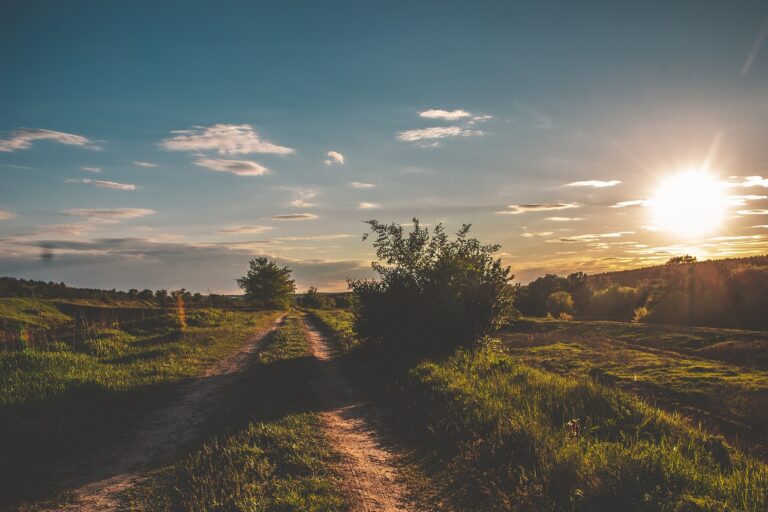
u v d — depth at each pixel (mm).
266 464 6668
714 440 8578
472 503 5664
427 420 8977
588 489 5457
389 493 6016
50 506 5582
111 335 22141
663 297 39062
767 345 21234
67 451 7426
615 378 16859
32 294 65062
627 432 8359
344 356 18531
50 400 10078
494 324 16984
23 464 6762
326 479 6336
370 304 17812
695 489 5547
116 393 11109
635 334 29062
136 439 8117
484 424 7879
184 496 5746
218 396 11391
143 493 5902
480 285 16828
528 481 5902
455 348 16234
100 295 73500
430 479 6430
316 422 9094
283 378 13508
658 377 16578
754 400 12977
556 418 8789
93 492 5969
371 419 9570
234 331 28547
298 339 24234
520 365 14164
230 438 7730
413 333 16547
